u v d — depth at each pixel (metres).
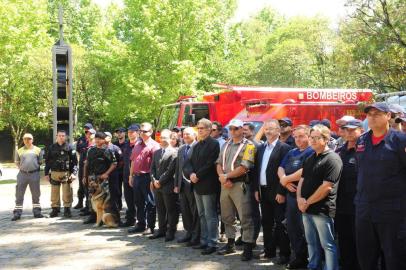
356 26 14.64
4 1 23.52
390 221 4.40
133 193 9.27
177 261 6.86
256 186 6.80
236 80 32.44
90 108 31.81
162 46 25.58
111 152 9.57
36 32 28.23
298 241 6.20
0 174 21.05
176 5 26.09
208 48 30.00
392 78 13.98
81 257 7.15
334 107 12.64
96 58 29.25
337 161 5.47
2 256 7.25
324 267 5.77
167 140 8.25
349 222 5.70
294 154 6.32
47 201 13.45
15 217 10.38
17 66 26.64
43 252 7.48
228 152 6.96
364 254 4.63
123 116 27.92
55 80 12.96
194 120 14.59
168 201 8.13
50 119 30.67
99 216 9.51
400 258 4.43
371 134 4.69
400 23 12.45
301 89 13.60
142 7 25.94
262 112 12.30
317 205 5.49
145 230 8.92
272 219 6.87
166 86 25.31
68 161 10.70
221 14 32.38
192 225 7.98
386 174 4.43
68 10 41.53
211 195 7.28
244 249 6.86
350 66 15.92
